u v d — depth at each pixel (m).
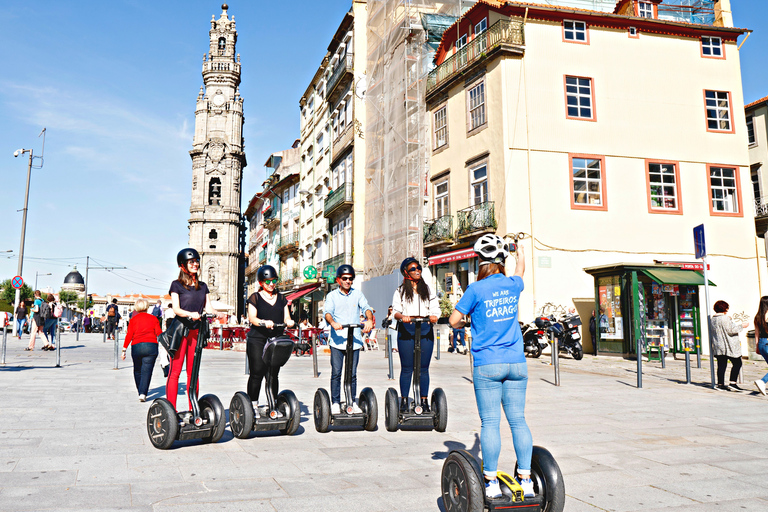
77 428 6.12
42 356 16.61
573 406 8.35
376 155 28.02
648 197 21.52
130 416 6.91
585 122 21.25
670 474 4.73
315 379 11.63
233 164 68.38
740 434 6.41
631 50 22.11
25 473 4.40
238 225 68.44
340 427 6.55
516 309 3.56
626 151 21.53
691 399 9.20
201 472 4.57
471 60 22.02
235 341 24.77
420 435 6.18
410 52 25.38
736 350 10.27
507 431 6.53
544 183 20.58
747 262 22.11
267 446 5.58
